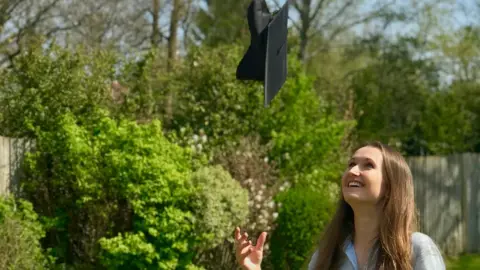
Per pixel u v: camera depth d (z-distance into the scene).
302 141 13.91
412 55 22.83
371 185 3.65
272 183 13.25
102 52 13.25
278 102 14.43
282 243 12.10
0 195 10.80
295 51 16.25
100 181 10.95
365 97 21.36
